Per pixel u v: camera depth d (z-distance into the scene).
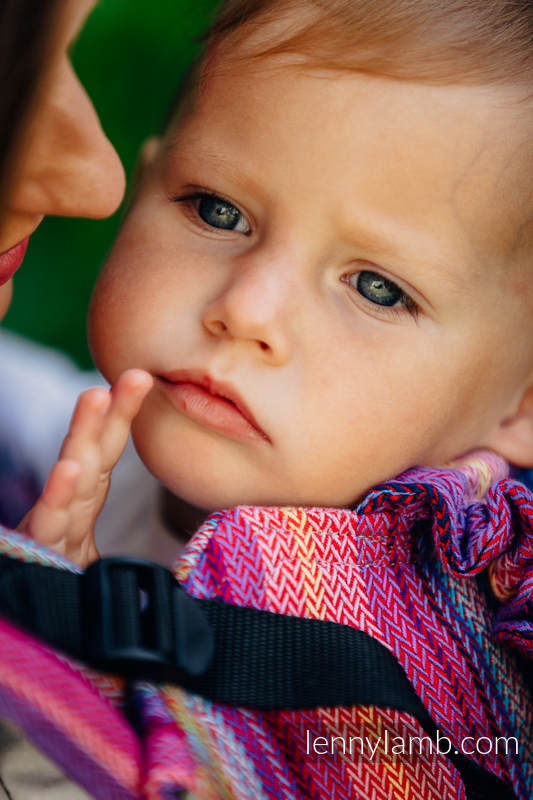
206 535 1.09
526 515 1.20
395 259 1.26
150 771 0.76
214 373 1.23
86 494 1.13
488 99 1.25
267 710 0.91
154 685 0.87
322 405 1.26
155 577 0.91
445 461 1.44
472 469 1.40
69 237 2.72
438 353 1.32
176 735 0.81
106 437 1.16
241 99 1.31
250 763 0.93
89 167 1.06
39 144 1.00
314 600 1.08
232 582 1.05
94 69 2.76
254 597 1.05
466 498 1.31
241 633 0.94
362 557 1.14
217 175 1.31
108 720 0.78
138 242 1.37
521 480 1.54
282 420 1.24
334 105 1.24
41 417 1.99
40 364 2.21
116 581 0.88
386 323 1.29
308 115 1.25
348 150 1.23
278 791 0.94
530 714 1.21
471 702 1.14
